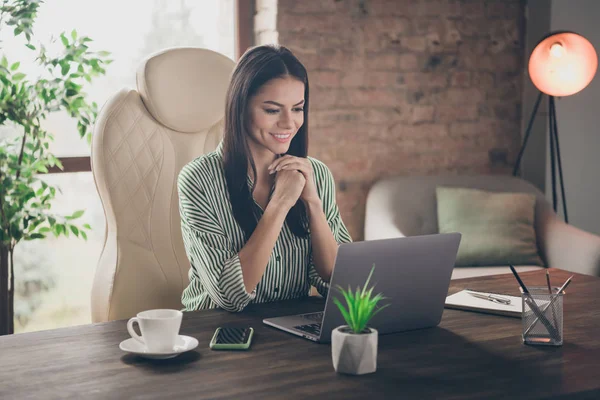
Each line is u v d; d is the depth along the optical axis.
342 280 1.45
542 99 4.17
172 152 2.44
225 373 1.30
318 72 3.69
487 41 4.10
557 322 1.47
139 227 2.35
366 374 1.29
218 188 1.95
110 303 2.26
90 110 3.26
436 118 4.00
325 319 1.46
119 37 3.42
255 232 1.81
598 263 3.28
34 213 3.18
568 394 1.21
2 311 3.17
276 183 1.88
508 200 3.54
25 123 3.06
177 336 1.50
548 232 3.54
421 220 3.60
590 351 1.44
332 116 3.74
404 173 3.95
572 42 3.62
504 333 1.57
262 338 1.52
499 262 3.46
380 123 3.86
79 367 1.33
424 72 3.95
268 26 3.62
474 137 4.11
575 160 4.28
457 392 1.20
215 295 1.77
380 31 3.82
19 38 3.17
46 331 1.58
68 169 3.31
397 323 1.56
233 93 1.90
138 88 2.42
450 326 1.63
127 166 2.35
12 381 1.26
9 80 3.05
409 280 1.54
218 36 3.68
